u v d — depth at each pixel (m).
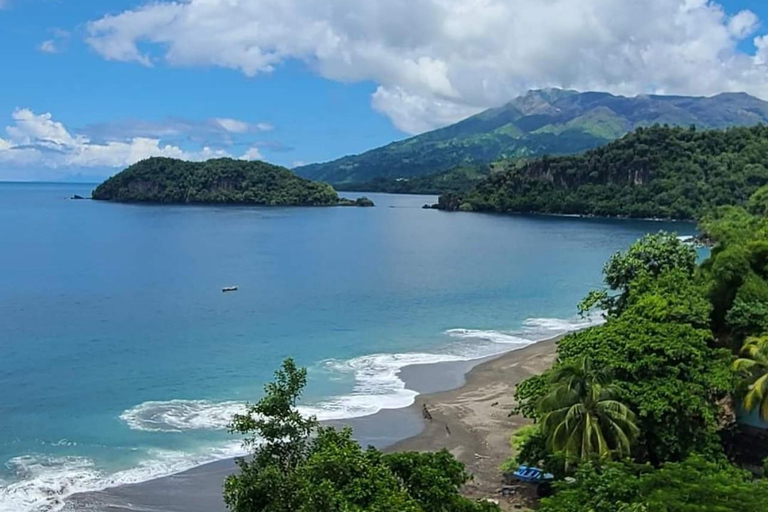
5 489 31.66
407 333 64.75
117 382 47.81
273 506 16.06
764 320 40.94
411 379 49.91
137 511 29.98
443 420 41.31
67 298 78.56
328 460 18.31
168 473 33.78
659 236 54.00
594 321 70.81
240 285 90.06
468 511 21.52
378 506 17.92
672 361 32.97
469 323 69.75
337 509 17.08
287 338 61.72
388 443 37.91
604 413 29.30
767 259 45.53
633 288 46.00
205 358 54.38
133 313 71.00
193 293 83.50
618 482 24.00
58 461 34.88
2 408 42.22
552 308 78.06
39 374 49.38
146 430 39.06
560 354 37.69
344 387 47.91
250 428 18.20
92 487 32.19
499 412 42.66
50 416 41.06
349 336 63.12
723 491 22.05
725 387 32.22
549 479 32.00
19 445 36.78
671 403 30.86
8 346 56.81
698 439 31.14
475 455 36.28
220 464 34.84
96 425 39.75
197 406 43.12
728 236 58.19
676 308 38.44
